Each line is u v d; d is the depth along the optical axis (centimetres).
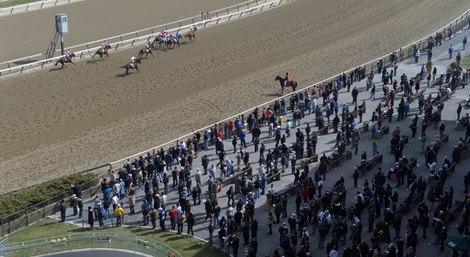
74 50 8662
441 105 6438
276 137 6050
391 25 10200
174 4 11031
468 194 4791
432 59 8419
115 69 8212
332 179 5428
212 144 6191
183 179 5231
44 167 5828
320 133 6334
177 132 6581
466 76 7444
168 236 4672
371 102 7131
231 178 5416
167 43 9006
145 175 5372
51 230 4759
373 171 5559
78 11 10375
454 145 5991
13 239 4609
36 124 6662
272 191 4909
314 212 4653
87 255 4438
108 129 6625
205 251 4488
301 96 7031
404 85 7056
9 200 5009
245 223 4525
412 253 4128
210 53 8912
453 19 10375
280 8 11144
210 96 7506
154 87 7725
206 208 4750
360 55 8925
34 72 7956
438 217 4503
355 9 11056
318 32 9912
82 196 5194
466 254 4175
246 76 8144
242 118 6600
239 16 10562
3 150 6125
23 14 10031
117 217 4791
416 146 5981
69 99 7281
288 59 8769
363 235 4625
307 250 4200
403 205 4844
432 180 5112
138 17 10238
